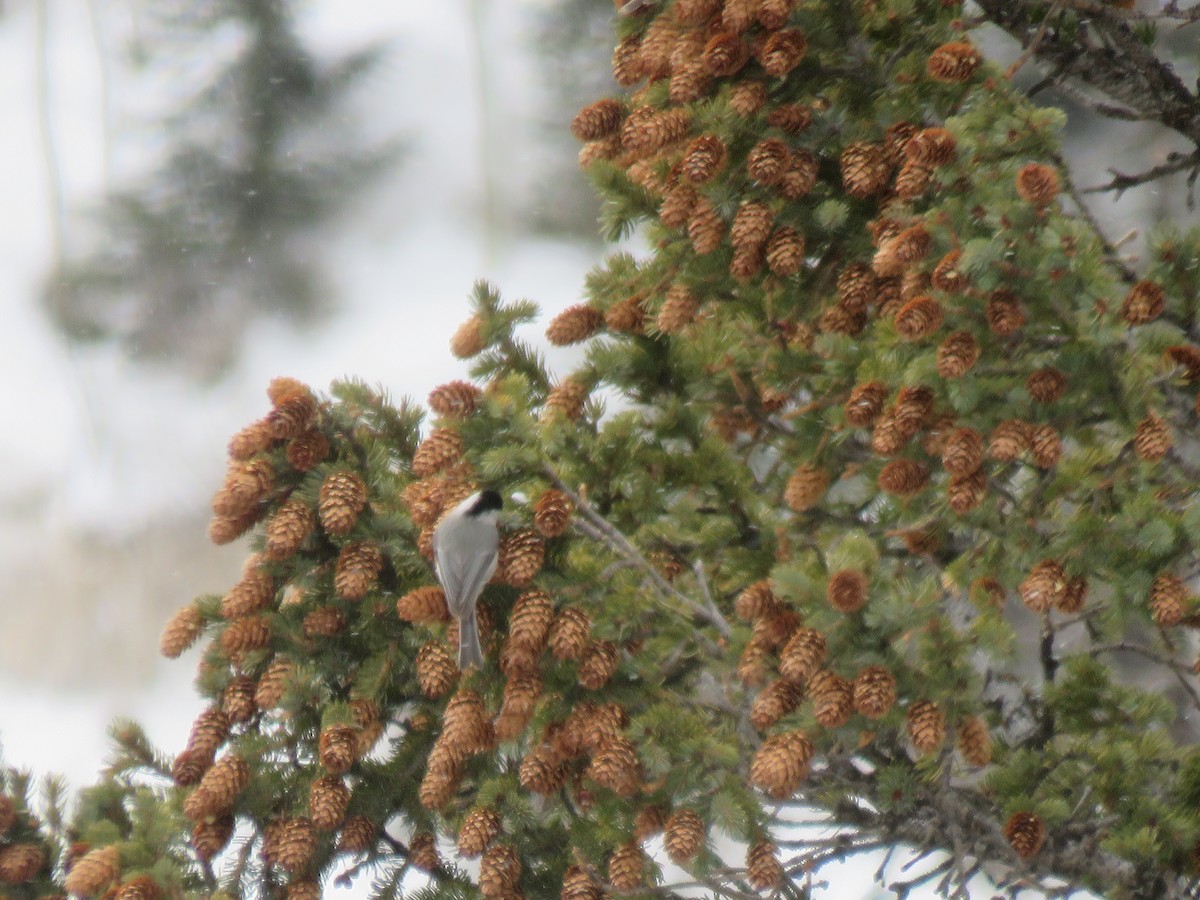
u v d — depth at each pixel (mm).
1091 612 9625
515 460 8859
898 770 8562
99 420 35500
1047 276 8352
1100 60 11188
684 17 10719
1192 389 8945
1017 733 9906
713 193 10703
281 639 9844
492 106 35750
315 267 35406
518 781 9492
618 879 8500
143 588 35000
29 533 34938
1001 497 9586
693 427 10586
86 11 42062
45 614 34844
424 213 36625
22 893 9305
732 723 9375
